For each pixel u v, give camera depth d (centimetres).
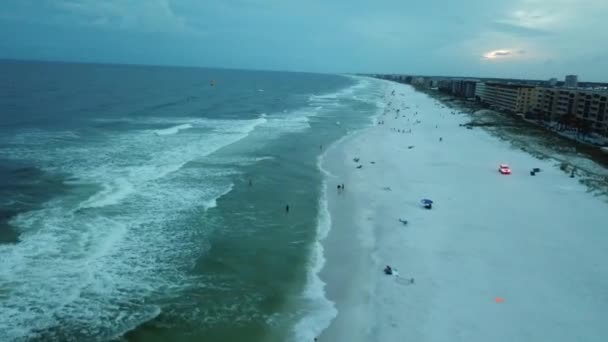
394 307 2598
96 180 4719
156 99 13175
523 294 2739
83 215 3759
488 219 3981
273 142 7144
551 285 2852
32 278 2761
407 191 4766
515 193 4794
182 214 3909
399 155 6538
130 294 2681
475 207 4297
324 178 5219
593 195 4769
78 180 4697
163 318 2483
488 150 7100
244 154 6222
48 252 3091
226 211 4031
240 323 2466
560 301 2670
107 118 8950
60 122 8106
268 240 3478
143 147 6375
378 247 3366
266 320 2498
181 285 2806
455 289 2786
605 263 3172
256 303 2652
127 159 5650
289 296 2730
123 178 4831
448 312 2544
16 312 2439
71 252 3114
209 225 3706
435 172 5616
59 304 2536
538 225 3862
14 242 3206
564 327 2420
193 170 5288
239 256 3206
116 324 2409
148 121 8862
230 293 2745
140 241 3353
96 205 3991
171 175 5038
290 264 3114
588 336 2347
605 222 3966
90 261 3006
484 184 5125
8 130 7138
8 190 4291
